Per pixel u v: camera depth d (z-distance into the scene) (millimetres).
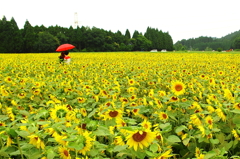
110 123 2844
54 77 8562
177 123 3617
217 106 3275
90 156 2223
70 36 91938
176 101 3854
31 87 5840
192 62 18609
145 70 11055
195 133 2750
